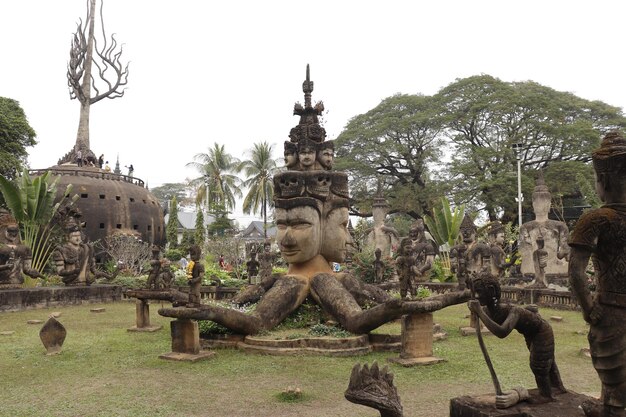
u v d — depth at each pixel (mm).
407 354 9367
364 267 20109
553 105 41000
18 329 13555
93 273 20969
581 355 10016
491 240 20844
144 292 13078
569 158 41469
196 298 9875
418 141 45031
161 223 42750
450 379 8258
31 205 23562
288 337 10383
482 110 41875
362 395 4738
